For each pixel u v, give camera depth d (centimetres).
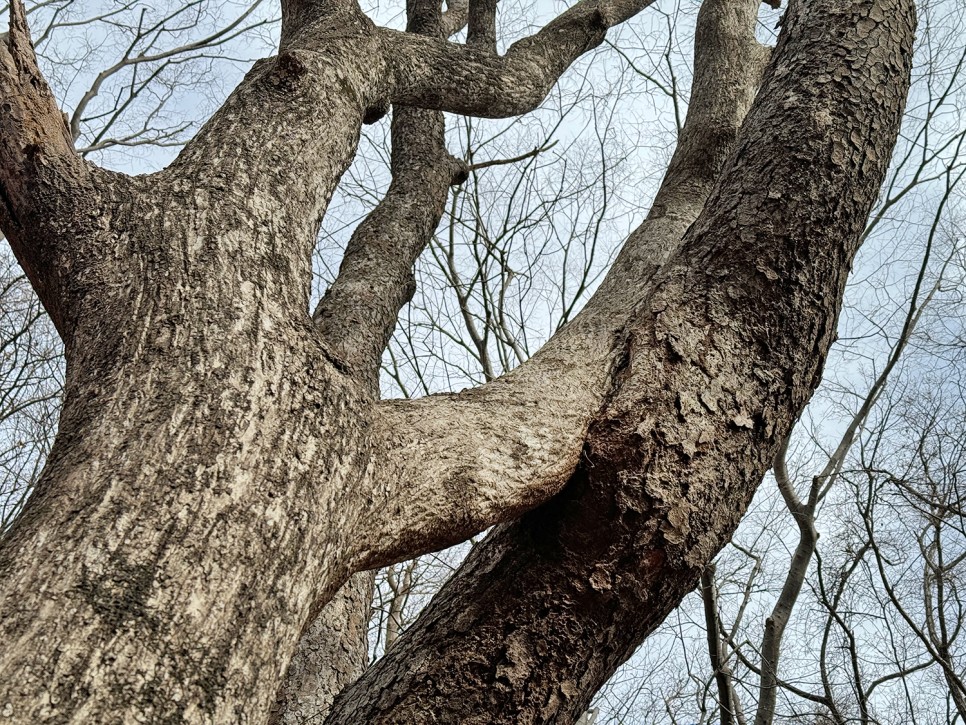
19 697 87
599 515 173
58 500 110
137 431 118
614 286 243
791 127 202
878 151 204
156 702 93
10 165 158
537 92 318
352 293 356
